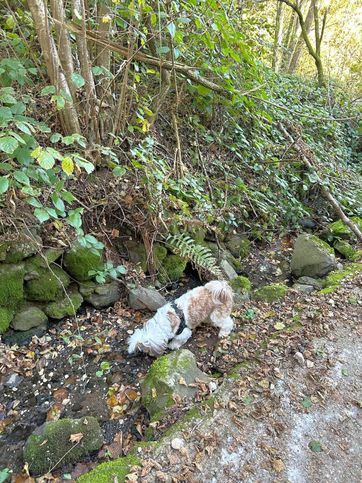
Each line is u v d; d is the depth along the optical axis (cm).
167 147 424
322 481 202
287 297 362
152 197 339
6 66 270
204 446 213
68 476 212
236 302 353
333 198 505
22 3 320
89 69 302
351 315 328
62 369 283
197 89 421
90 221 337
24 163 225
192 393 249
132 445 229
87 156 313
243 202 471
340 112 809
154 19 288
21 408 255
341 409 243
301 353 282
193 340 310
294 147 530
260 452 213
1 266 285
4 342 290
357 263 426
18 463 221
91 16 313
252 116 497
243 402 241
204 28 359
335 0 1191
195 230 399
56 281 312
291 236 500
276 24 981
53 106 291
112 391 269
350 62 1277
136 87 376
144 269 367
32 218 292
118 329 321
